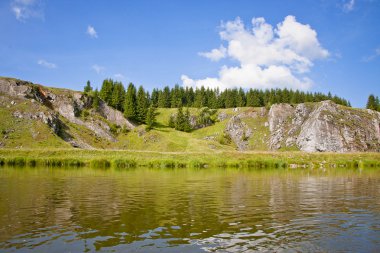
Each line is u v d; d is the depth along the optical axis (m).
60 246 12.01
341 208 19.86
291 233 13.95
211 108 196.38
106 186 30.20
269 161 65.12
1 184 30.81
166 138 136.62
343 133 133.25
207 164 63.84
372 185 32.88
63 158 64.00
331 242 12.61
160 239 12.94
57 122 117.50
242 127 162.00
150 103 195.25
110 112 151.00
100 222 15.75
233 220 16.36
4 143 95.25
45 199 22.52
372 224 15.69
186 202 21.69
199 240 12.85
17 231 14.07
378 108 194.88
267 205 20.80
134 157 70.69
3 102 114.75
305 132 138.50
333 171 54.19
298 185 32.50
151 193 25.84
